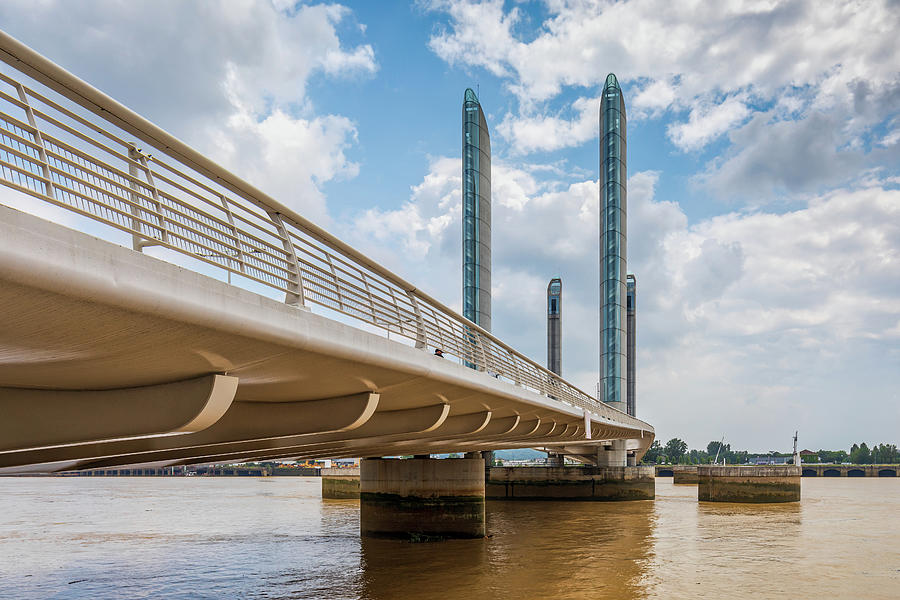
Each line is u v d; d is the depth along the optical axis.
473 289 76.81
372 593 25.41
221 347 10.93
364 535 40.22
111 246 8.26
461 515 39.38
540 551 34.88
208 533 43.03
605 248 84.75
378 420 23.91
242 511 59.69
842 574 29.84
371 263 17.45
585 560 32.34
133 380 12.11
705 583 27.58
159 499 77.81
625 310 84.00
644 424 77.38
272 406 18.31
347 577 28.20
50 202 8.12
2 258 6.94
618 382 81.44
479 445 39.62
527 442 47.44
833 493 96.75
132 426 12.45
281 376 14.25
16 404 12.72
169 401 12.23
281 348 11.97
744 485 69.19
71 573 29.47
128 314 8.73
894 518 54.12
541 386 33.59
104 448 18.11
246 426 18.22
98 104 9.31
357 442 26.75
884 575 29.70
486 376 23.09
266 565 31.05
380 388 17.92
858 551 36.12
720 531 44.41
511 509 61.84
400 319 18.61
